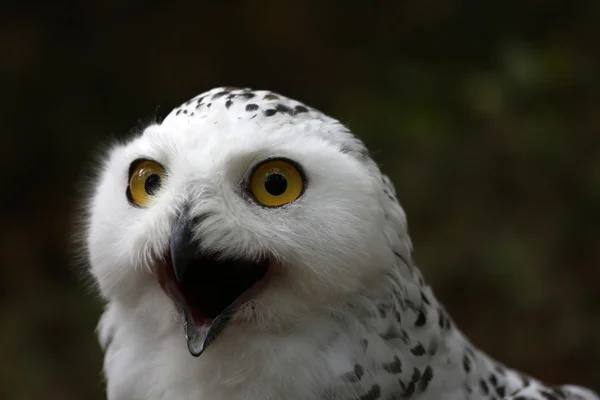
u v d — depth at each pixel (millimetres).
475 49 8234
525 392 3010
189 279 2434
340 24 8375
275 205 2312
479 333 7051
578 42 8156
